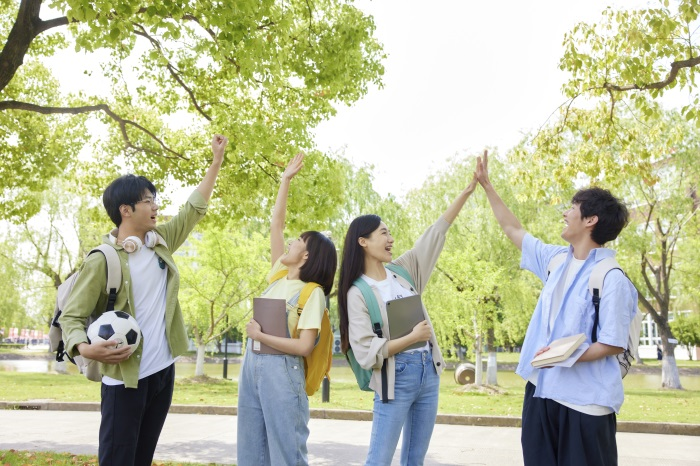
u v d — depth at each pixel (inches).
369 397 660.7
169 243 163.6
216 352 2180.1
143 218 149.1
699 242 973.2
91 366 139.0
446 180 995.3
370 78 457.1
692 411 544.4
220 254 877.8
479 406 578.9
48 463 259.4
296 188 452.4
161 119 556.4
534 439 132.0
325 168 474.3
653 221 973.8
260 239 912.9
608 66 360.8
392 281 159.2
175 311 152.5
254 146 422.0
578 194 138.9
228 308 920.9
